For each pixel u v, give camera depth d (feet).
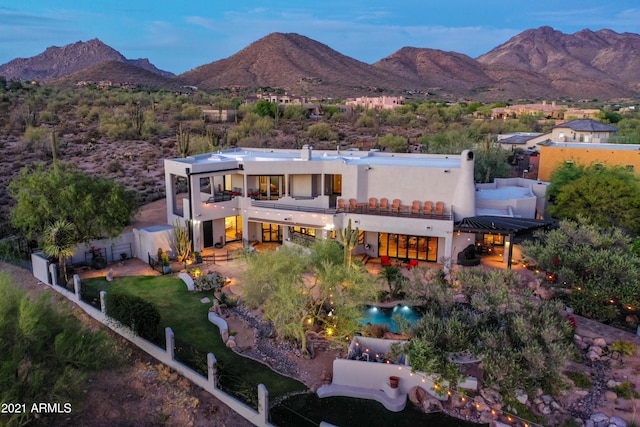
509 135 248.11
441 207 104.88
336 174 115.96
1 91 408.26
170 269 96.17
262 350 68.95
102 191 99.96
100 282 90.07
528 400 58.54
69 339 51.78
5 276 54.49
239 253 96.63
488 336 55.98
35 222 93.04
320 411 56.65
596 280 76.84
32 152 229.25
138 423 54.85
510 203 113.09
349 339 69.26
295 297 65.41
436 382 56.54
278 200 114.62
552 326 55.93
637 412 57.16
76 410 51.52
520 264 100.22
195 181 106.83
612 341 70.64
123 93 487.20
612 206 105.19
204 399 58.90
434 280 71.15
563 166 130.31
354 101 579.89
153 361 66.23
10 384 46.98
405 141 259.80
